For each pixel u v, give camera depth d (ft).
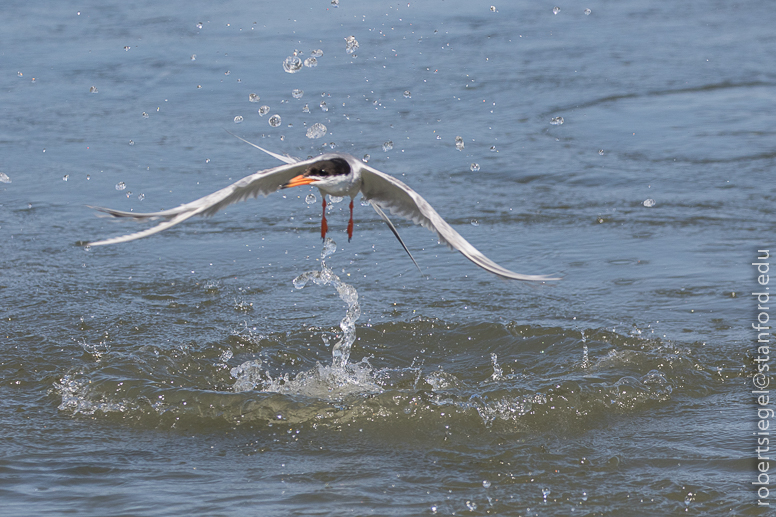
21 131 66.03
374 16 99.91
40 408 31.65
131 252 48.11
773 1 109.60
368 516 24.18
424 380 33.88
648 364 34.50
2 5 104.99
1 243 48.57
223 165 59.21
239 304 41.42
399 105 71.31
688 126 66.74
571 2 109.70
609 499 25.26
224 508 24.57
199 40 89.66
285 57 83.97
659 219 51.08
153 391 32.40
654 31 95.25
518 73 80.28
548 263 45.60
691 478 26.32
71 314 39.70
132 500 25.02
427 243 49.37
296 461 27.99
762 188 55.26
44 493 25.41
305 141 63.16
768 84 76.02
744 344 36.19
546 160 60.75
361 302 41.47
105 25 96.17
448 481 26.48
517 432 29.84
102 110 71.00
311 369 34.94
